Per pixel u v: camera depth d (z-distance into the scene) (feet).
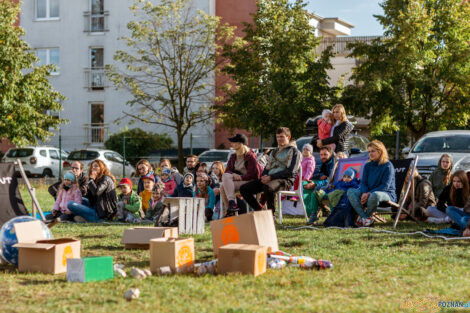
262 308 13.57
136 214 34.78
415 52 71.97
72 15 114.93
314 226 31.04
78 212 34.76
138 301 14.30
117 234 27.86
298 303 14.14
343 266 18.80
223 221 19.71
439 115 73.97
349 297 14.82
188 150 98.17
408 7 73.20
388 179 29.86
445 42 75.56
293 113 72.84
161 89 103.76
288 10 87.15
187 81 97.71
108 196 35.24
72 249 18.71
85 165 85.15
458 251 21.71
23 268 18.45
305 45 79.97
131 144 92.73
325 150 36.88
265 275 17.26
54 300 14.56
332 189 34.27
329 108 74.33
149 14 103.55
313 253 21.45
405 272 17.80
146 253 22.04
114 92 112.78
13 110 77.97
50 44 115.96
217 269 17.70
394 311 13.35
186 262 18.16
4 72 76.64
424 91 72.08
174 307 13.76
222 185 30.89
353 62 113.91
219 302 14.17
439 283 16.22
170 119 97.09
